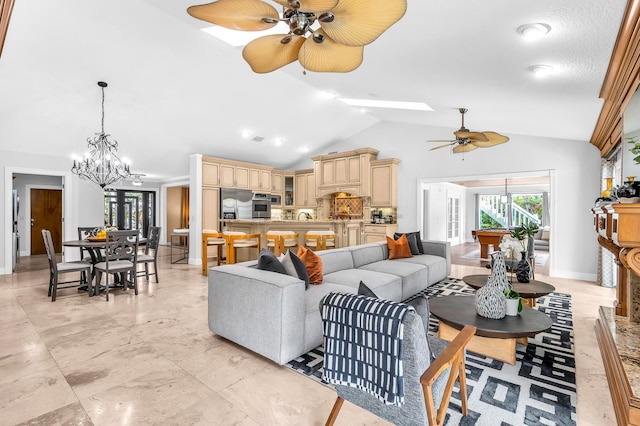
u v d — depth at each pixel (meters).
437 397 1.43
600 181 5.17
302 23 1.79
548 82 2.87
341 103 6.49
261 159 8.43
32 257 7.87
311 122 7.03
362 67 3.53
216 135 6.66
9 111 4.76
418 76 3.44
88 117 5.24
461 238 11.95
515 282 3.37
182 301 4.04
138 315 3.50
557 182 5.54
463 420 1.76
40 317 3.42
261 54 2.24
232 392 2.04
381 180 7.38
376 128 7.74
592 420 1.78
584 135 4.89
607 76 2.49
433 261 4.72
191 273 5.84
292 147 8.18
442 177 6.83
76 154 6.32
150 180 10.01
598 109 3.44
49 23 3.39
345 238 6.19
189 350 2.63
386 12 1.65
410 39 2.48
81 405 1.90
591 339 2.86
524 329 2.17
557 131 4.98
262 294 2.43
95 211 6.99
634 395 1.61
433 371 1.29
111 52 3.95
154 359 2.47
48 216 8.55
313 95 5.98
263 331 2.42
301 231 6.21
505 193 11.54
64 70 4.12
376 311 1.34
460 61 2.77
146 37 3.79
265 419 1.79
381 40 2.58
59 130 5.45
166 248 9.76
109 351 2.61
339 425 1.75
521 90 3.25
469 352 2.59
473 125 5.91
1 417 1.78
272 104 5.97
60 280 5.27
